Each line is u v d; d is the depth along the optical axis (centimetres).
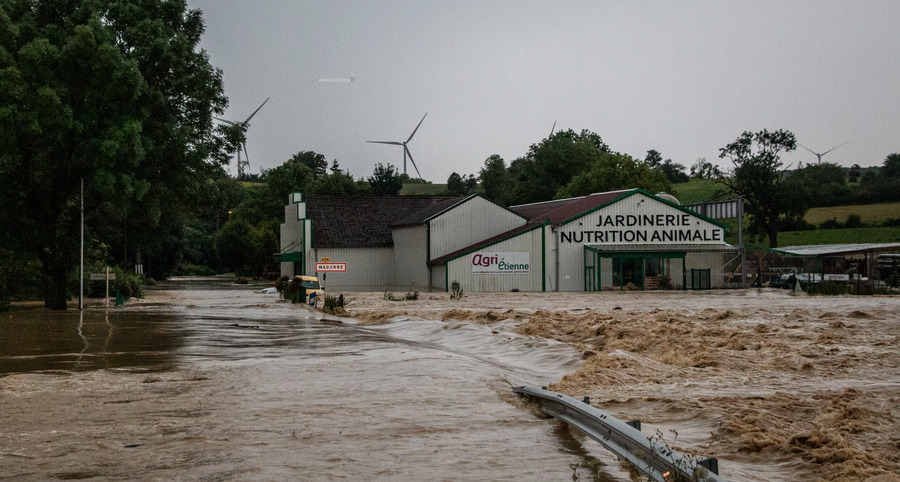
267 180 12412
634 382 1253
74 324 2619
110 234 6919
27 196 3769
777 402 1045
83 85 3716
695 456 734
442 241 6712
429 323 2422
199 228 14425
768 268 6575
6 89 3394
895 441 831
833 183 13562
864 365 1475
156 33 3966
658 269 6525
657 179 10238
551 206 7781
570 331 2222
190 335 2173
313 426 884
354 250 7262
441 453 754
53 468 695
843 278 6009
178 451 759
